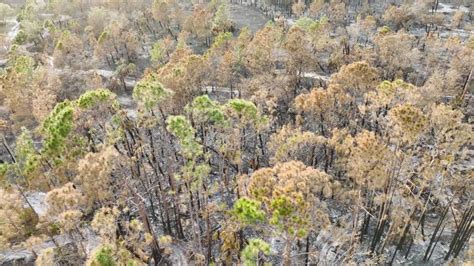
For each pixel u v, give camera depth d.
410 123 44.31
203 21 115.75
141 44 118.44
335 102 64.12
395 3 145.38
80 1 138.12
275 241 53.81
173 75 67.31
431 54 88.75
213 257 52.81
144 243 49.06
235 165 65.88
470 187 60.88
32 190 55.56
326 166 63.84
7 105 75.62
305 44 80.44
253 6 156.88
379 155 45.62
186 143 43.84
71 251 47.09
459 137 51.34
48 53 113.88
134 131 62.03
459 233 55.19
